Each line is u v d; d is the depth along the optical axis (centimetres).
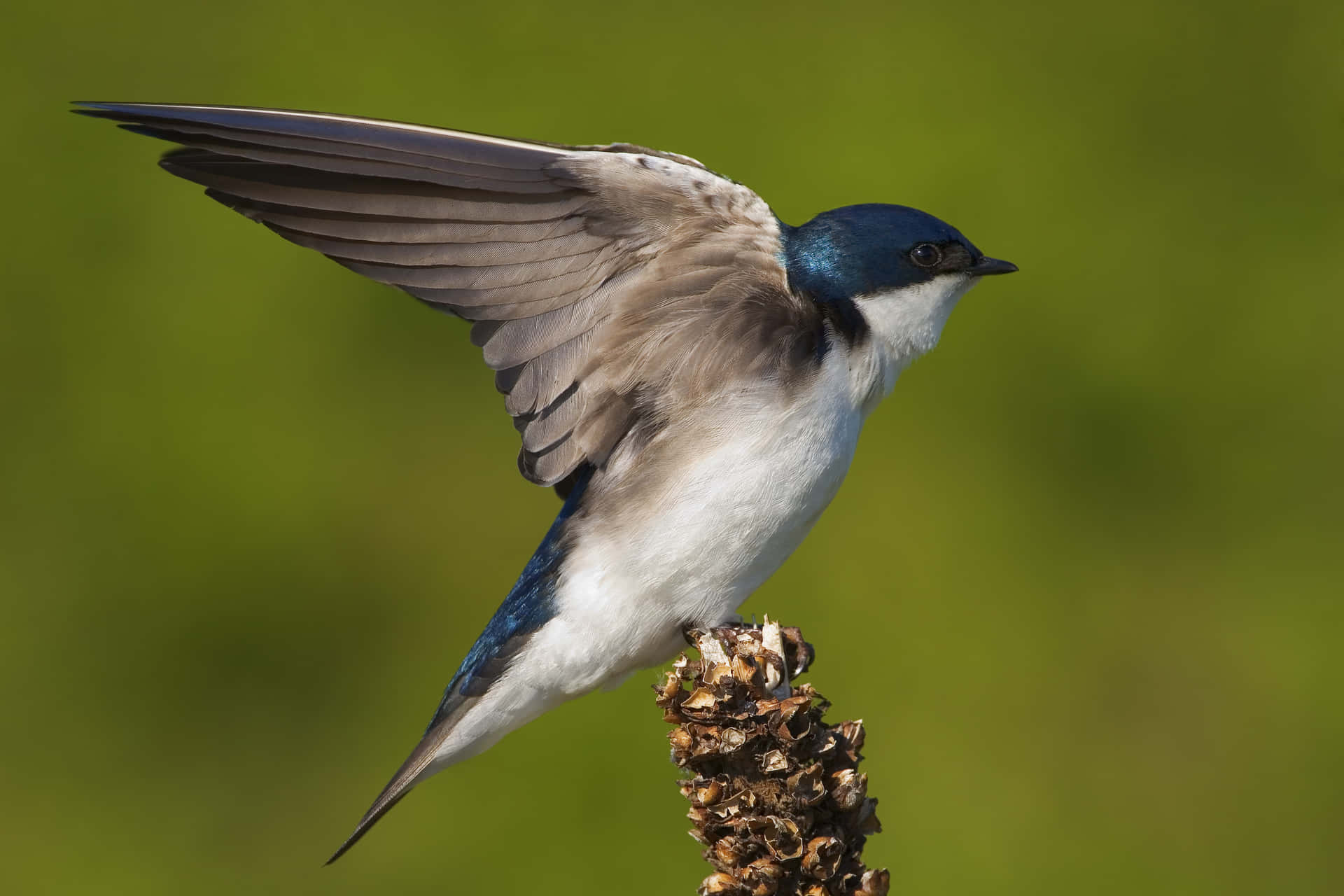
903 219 318
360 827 318
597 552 317
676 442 316
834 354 317
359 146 316
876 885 314
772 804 314
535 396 316
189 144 315
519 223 316
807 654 316
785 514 316
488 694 318
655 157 317
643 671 318
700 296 317
